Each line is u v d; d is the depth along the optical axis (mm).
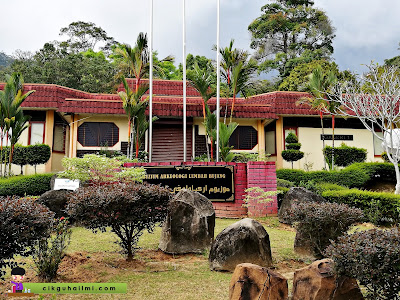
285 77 30875
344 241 3582
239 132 16359
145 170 9289
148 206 5223
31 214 4000
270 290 3668
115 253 5898
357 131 17344
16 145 14109
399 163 13461
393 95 12500
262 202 9266
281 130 16922
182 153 16000
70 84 30375
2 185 11297
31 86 15586
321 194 10648
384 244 3154
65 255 5359
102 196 4953
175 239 6016
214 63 13953
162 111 15422
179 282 4613
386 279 3072
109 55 42094
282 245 6660
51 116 15812
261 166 9539
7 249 3830
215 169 9414
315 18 35125
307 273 3916
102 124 15617
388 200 9336
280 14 34594
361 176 13055
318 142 17125
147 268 5191
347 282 3756
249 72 12797
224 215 9297
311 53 31547
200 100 16719
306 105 16609
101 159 8328
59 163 16141
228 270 5055
